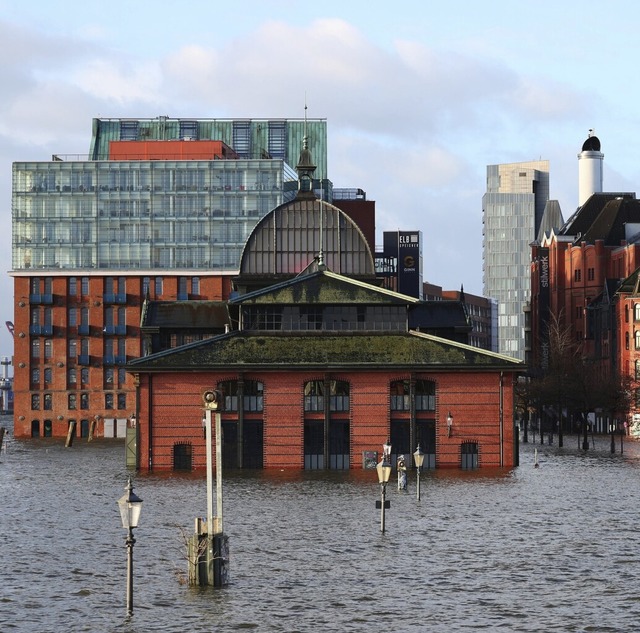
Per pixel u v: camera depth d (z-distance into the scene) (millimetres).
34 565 105188
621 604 88938
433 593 92938
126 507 86375
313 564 105125
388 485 179625
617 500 156250
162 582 97312
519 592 93312
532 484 181125
